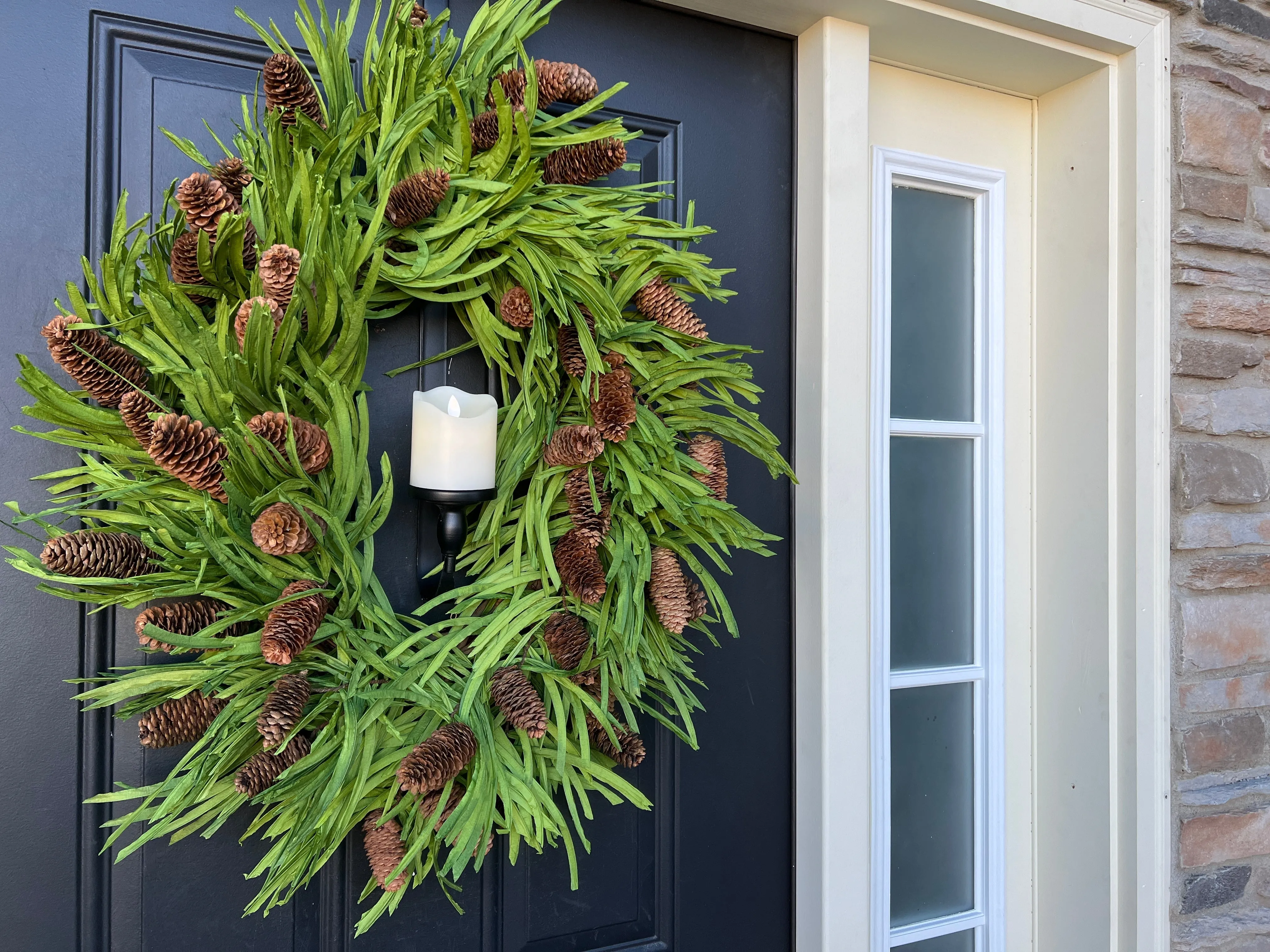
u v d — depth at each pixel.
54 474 0.64
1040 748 1.21
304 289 0.65
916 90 1.15
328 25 0.74
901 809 1.16
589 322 0.78
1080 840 1.15
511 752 0.73
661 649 0.80
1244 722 1.15
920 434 1.16
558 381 0.79
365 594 0.73
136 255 0.66
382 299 0.79
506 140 0.71
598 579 0.72
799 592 1.04
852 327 1.02
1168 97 1.11
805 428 1.03
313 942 0.83
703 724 1.00
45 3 0.75
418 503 0.85
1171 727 1.11
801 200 1.05
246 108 0.72
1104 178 1.13
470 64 0.79
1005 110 1.21
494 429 0.75
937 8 1.01
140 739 0.66
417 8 0.77
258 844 0.81
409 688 0.70
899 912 1.15
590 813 0.74
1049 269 1.21
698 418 0.85
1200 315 1.12
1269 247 1.17
